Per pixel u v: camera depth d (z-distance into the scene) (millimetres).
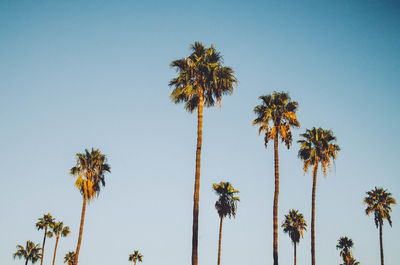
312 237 31891
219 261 42219
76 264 32719
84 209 35156
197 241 19641
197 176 21078
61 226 62875
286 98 31328
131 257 92938
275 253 25938
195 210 20281
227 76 24156
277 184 27984
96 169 36531
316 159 34312
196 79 23766
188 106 24812
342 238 60656
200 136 22078
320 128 36156
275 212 27109
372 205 49312
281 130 29828
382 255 46562
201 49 24625
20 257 59625
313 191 33469
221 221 45188
